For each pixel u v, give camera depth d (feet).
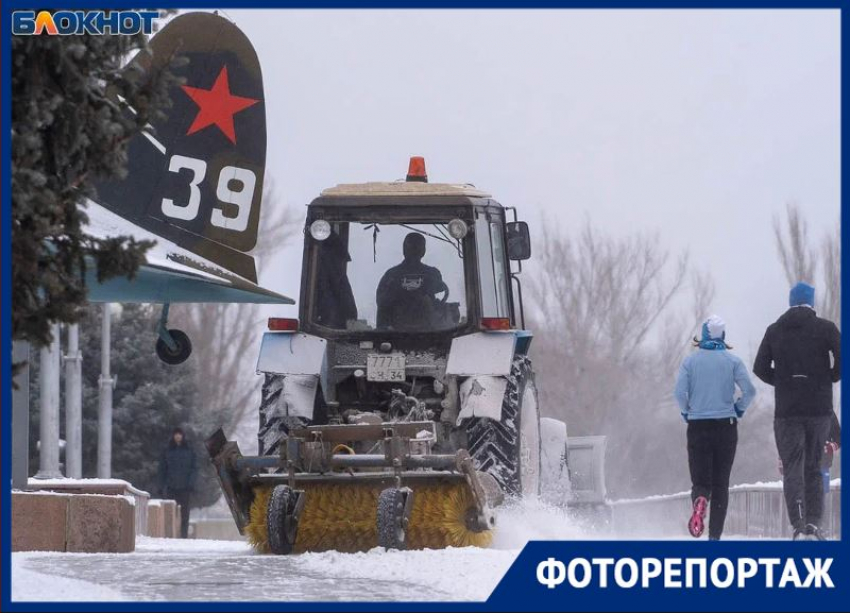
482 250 118.73
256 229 147.33
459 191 118.32
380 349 115.65
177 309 543.39
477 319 115.65
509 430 113.09
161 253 138.41
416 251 117.29
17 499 112.27
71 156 72.18
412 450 100.73
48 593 72.90
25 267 69.41
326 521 102.63
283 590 77.46
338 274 117.50
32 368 346.13
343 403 116.47
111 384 307.17
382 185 119.44
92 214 136.46
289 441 101.14
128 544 116.47
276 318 116.67
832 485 135.44
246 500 107.34
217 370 541.75
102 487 132.16
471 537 101.60
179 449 241.96
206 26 145.89
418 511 100.63
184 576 85.46
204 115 146.00
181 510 242.37
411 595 75.15
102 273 72.95
